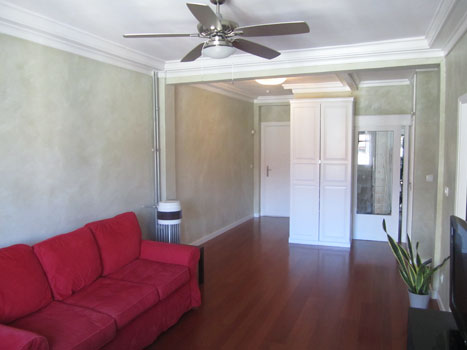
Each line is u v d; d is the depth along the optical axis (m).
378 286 3.95
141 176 4.18
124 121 3.89
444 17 2.61
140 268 3.21
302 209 5.61
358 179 5.88
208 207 5.85
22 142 2.82
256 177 7.74
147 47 3.66
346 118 5.31
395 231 5.77
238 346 2.78
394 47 3.43
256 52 2.72
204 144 5.66
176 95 4.89
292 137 5.54
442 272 3.39
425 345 2.02
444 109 3.44
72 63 3.23
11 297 2.25
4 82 2.67
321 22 2.91
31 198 2.91
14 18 2.62
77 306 2.48
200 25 2.31
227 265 4.64
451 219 2.24
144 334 2.68
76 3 2.55
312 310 3.38
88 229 3.06
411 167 5.40
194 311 3.36
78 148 3.32
